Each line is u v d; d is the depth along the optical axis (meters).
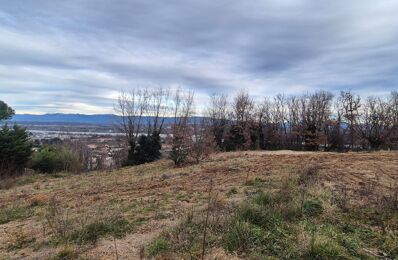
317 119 39.22
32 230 5.76
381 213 5.05
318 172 9.12
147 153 26.02
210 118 35.66
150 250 4.18
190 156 17.83
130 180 12.53
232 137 36.25
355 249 3.93
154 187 9.86
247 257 3.86
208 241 4.29
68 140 35.72
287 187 6.90
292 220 4.96
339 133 36.97
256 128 38.47
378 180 7.71
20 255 4.52
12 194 11.56
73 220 5.80
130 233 5.11
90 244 4.66
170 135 18.62
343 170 9.81
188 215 5.37
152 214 6.18
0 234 5.71
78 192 10.41
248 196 6.94
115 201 7.94
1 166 18.27
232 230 4.42
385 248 3.95
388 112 35.66
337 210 5.34
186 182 10.26
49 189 12.38
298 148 39.16
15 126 20.89
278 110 45.66
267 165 12.95
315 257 3.75
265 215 4.94
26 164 20.03
